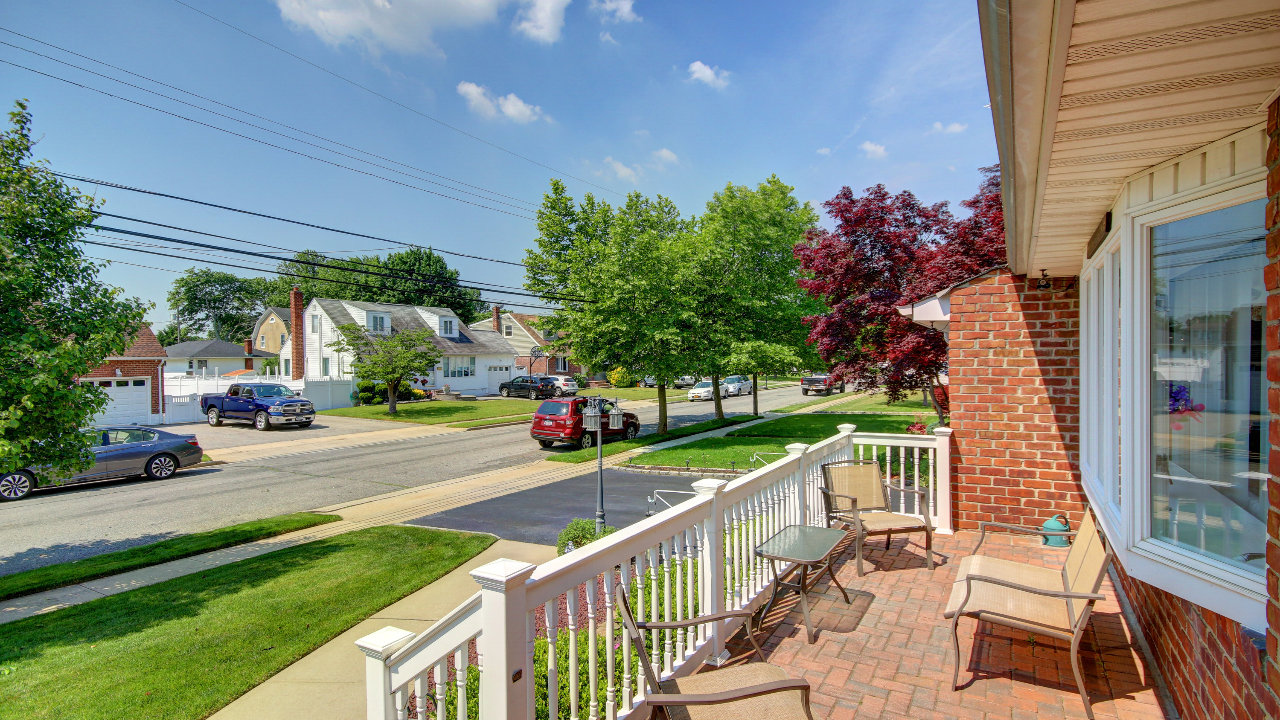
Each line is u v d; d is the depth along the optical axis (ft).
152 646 17.57
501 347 149.48
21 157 24.79
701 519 12.23
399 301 186.80
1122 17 4.73
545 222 89.97
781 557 13.02
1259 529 7.49
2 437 22.57
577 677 8.77
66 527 34.88
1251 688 7.00
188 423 88.99
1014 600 11.78
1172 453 9.30
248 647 17.35
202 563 26.91
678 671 11.03
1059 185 9.90
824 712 10.48
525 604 7.70
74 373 24.48
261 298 236.22
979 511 20.58
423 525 32.73
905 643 12.94
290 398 83.56
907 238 40.16
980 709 10.49
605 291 63.72
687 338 63.57
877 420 73.92
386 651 8.20
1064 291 19.52
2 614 21.53
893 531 17.22
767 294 75.10
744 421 79.87
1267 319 6.57
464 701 7.74
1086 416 16.66
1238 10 4.63
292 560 25.88
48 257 24.67
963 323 20.68
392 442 69.56
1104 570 10.11
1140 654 12.25
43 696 14.85
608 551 9.32
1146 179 9.25
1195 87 6.19
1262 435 7.47
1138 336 9.73
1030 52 5.00
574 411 60.54
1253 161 7.34
